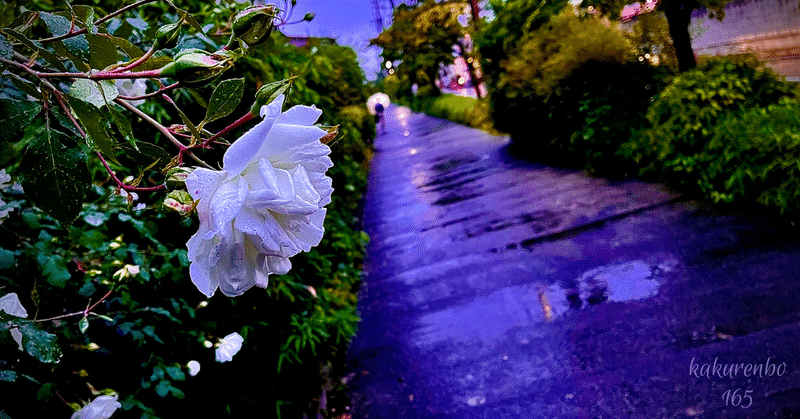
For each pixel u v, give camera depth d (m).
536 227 5.87
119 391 1.52
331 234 5.63
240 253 0.48
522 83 8.93
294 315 3.00
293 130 0.48
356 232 7.09
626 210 5.46
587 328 3.48
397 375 3.54
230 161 0.45
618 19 7.47
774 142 4.15
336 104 10.16
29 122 0.55
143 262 1.72
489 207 7.41
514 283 4.55
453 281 4.98
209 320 2.15
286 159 0.51
